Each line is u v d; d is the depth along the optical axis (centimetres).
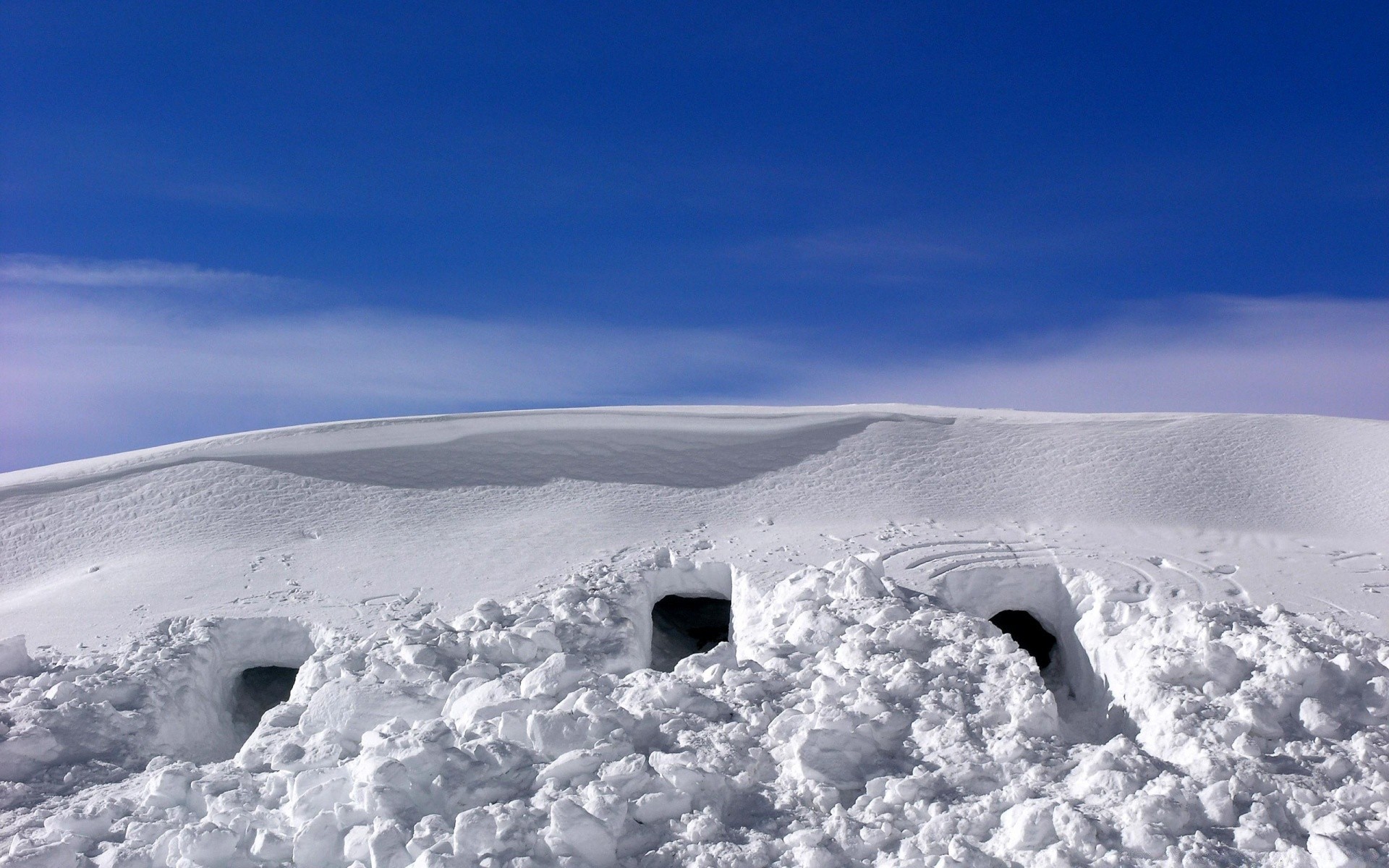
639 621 1434
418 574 1670
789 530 1847
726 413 2556
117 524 1973
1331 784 829
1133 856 727
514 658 1189
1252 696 950
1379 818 762
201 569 1711
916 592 1484
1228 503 2014
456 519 1950
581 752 854
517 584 1617
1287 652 983
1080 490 2075
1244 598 1462
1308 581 1552
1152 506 1994
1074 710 1276
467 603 1546
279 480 2116
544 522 1922
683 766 841
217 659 1392
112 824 844
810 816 813
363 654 1223
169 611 1529
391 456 2228
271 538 1867
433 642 1211
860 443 2336
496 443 2288
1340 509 1986
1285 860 707
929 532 1820
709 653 1176
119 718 1130
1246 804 788
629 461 2231
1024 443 2336
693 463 2231
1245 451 2275
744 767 878
